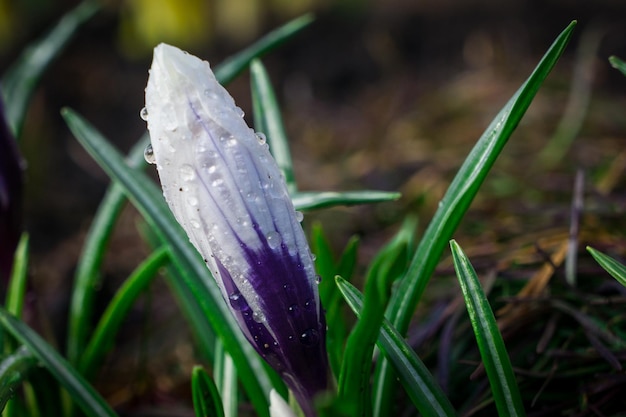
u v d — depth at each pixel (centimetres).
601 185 25
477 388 19
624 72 16
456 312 20
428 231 17
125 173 20
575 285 20
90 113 56
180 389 24
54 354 19
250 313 14
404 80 49
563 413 18
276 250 14
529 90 15
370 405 15
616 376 17
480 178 15
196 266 18
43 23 62
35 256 42
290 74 57
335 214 30
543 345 18
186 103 13
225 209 14
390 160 35
